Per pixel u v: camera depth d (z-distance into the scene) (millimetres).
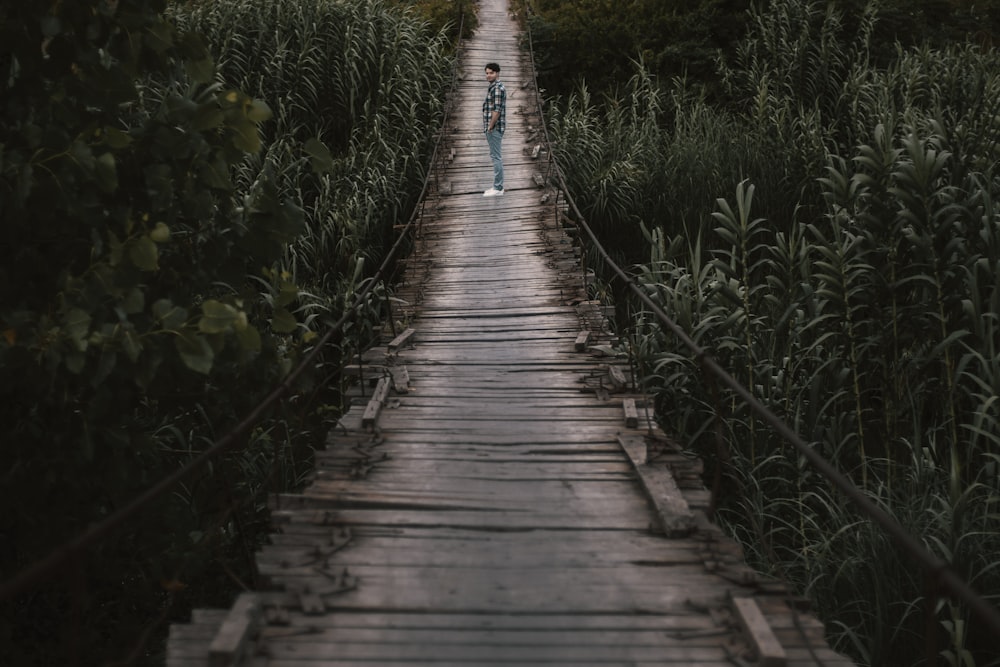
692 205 12391
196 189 4941
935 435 6832
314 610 3402
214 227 5211
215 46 14062
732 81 16031
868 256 7539
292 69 13922
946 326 7078
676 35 17312
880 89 13695
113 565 5277
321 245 10883
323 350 9164
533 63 18031
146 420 6141
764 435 6859
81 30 4535
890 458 7047
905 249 7402
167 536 5297
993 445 6508
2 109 4602
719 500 6684
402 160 13148
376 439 5504
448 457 5254
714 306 7633
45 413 4633
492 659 3092
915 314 7043
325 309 9164
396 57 14844
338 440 5512
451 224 12031
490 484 4836
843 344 7383
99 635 5543
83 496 4930
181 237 5191
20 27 4422
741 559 3936
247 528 6230
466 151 15398
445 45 19438
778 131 13383
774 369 7363
